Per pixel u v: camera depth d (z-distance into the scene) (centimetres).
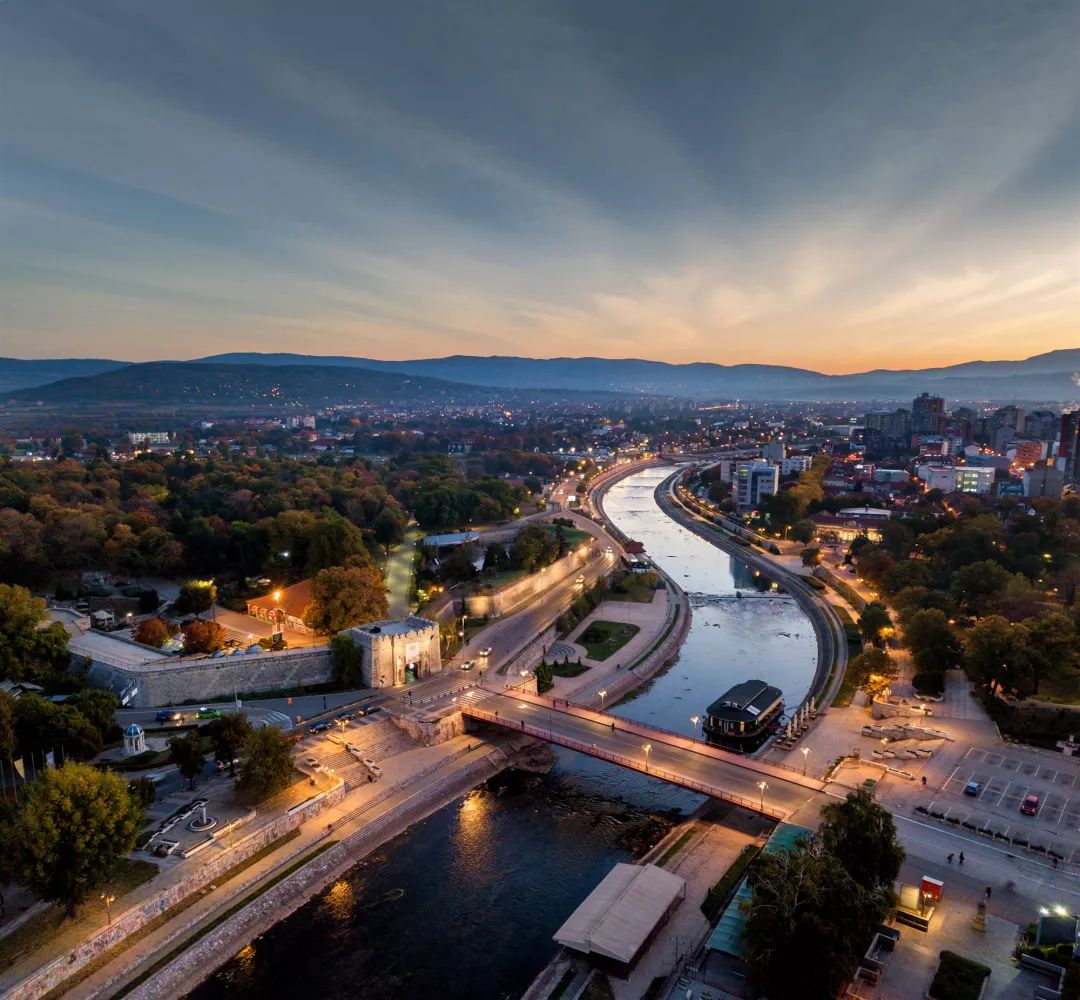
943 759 13762
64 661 16525
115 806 9725
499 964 9869
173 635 18325
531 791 14312
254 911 10481
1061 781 12938
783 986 8125
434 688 17112
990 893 10038
